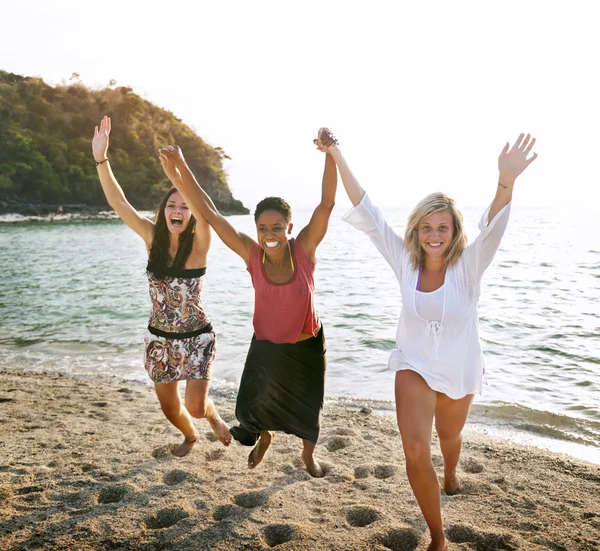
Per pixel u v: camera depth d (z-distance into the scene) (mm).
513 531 2842
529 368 6660
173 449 3934
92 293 13531
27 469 3527
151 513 2998
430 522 2555
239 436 3172
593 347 7598
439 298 2727
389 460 3822
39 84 98625
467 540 2805
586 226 51375
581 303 11164
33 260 23031
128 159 93812
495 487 3369
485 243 2715
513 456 3957
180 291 3385
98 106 100000
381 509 3057
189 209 3287
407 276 2854
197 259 3438
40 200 81125
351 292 13453
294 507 3084
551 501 3189
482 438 4473
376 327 9227
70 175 85750
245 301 12117
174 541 2715
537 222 62531
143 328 9438
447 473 3256
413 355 2773
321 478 3496
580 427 4789
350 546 2680
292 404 3148
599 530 2850
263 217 2928
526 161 2637
